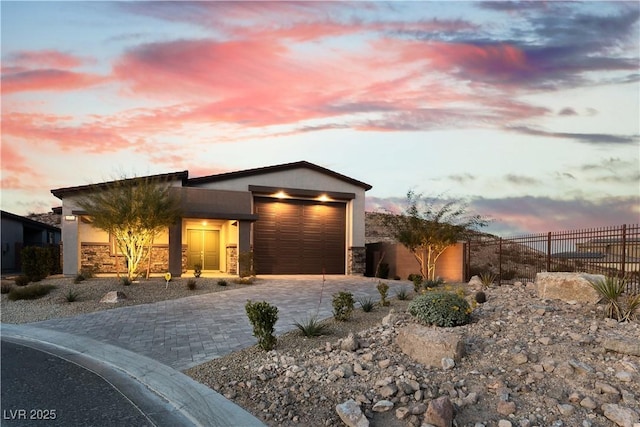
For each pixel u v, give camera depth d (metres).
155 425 4.30
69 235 17.86
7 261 23.84
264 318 6.74
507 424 3.84
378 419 4.15
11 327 9.50
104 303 11.99
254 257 21.00
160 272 19.98
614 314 6.68
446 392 4.56
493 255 22.72
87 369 6.37
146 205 15.30
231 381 5.47
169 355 6.95
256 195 21.25
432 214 20.38
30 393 5.25
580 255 11.60
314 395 4.80
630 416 3.76
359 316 9.26
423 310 7.26
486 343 5.86
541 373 4.78
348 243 22.94
